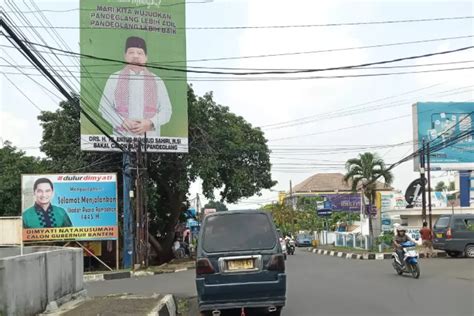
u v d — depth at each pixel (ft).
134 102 94.48
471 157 128.36
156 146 95.09
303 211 246.47
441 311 33.76
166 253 113.19
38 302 34.37
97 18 93.76
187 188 107.04
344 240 138.00
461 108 129.08
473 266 66.03
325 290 45.83
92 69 92.79
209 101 113.91
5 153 112.98
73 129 103.71
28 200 82.17
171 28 97.30
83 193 83.35
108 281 67.87
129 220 88.33
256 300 31.04
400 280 52.47
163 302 36.94
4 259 29.81
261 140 125.18
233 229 32.01
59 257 39.11
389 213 169.89
